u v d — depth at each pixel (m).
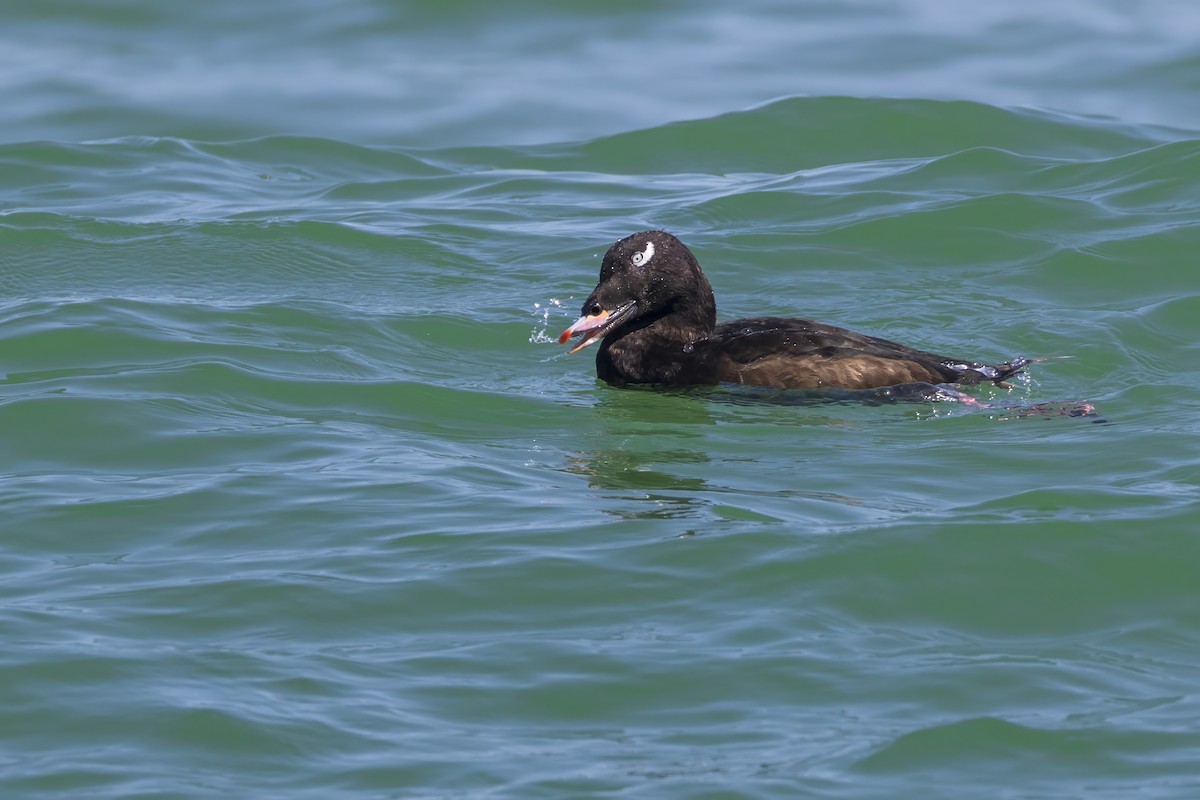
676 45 26.36
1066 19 27.09
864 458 13.47
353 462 13.29
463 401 15.02
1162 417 14.30
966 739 9.09
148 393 14.68
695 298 15.76
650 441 13.97
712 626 10.41
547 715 9.36
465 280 18.38
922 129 22.75
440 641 10.20
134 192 21.17
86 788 8.59
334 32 27.05
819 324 15.75
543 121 23.70
